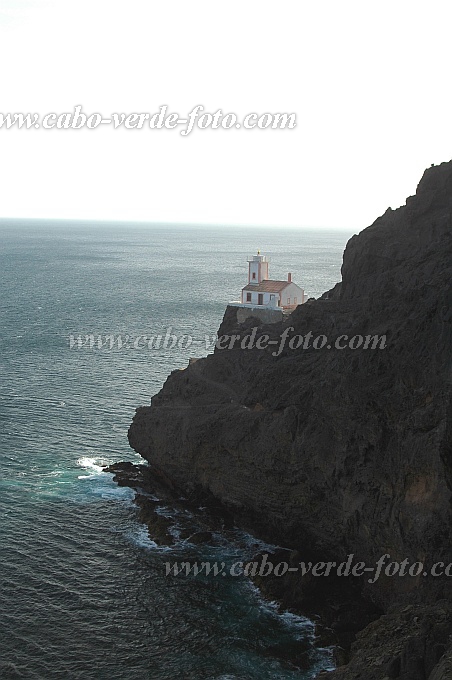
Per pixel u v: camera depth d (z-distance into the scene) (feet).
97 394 287.69
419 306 152.66
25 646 131.64
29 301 557.74
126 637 136.26
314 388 167.12
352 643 124.88
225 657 131.54
